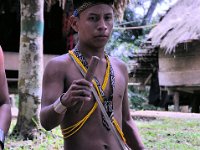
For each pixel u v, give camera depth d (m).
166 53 18.19
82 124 2.34
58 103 2.12
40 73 7.29
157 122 11.13
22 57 7.26
